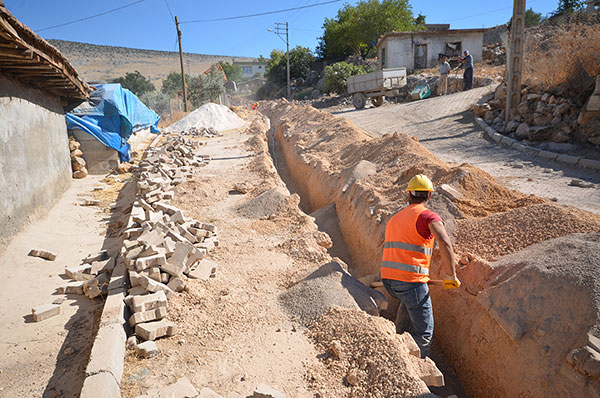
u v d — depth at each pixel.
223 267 5.12
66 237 6.19
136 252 4.52
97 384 2.85
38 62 5.81
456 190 5.31
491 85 17.36
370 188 6.62
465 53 18.42
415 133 13.23
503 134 11.41
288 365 3.33
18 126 6.24
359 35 39.91
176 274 4.39
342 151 10.01
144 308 3.84
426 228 3.43
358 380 3.05
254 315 4.04
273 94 48.53
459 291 4.00
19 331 3.84
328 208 7.56
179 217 5.83
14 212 5.71
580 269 3.08
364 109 20.62
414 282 3.48
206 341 3.64
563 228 3.90
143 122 15.30
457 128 13.05
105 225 6.83
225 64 69.88
